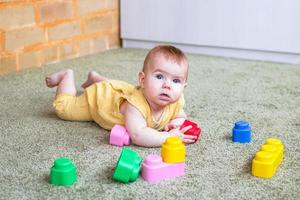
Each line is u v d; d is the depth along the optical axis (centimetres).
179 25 254
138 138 121
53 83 150
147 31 264
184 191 98
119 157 108
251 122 143
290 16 224
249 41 238
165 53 118
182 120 132
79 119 142
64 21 235
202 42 250
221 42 245
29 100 166
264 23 232
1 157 114
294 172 108
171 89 117
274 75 207
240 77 203
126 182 101
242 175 106
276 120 145
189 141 122
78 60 238
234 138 126
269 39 233
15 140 126
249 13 234
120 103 130
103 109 132
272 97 172
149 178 102
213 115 150
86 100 138
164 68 117
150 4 258
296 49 228
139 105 122
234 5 236
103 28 262
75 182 101
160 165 103
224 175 106
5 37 204
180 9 250
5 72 208
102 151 118
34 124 139
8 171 106
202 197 96
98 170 107
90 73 162
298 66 226
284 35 229
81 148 120
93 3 251
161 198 95
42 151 118
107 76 203
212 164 111
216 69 218
